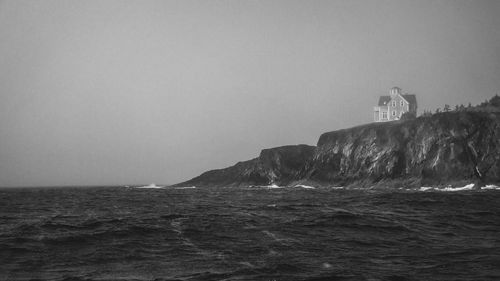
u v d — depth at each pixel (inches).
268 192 4035.4
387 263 853.8
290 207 2004.2
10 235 1193.4
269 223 1381.6
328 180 5182.1
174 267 836.0
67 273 803.4
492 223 1390.3
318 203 2278.5
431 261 867.4
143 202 2726.4
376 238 1130.0
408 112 5502.0
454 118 4485.7
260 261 872.9
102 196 3924.7
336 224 1326.3
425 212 1690.5
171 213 1787.6
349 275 761.0
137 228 1261.1
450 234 1197.1
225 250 985.5
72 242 1090.1
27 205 2657.5
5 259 917.8
